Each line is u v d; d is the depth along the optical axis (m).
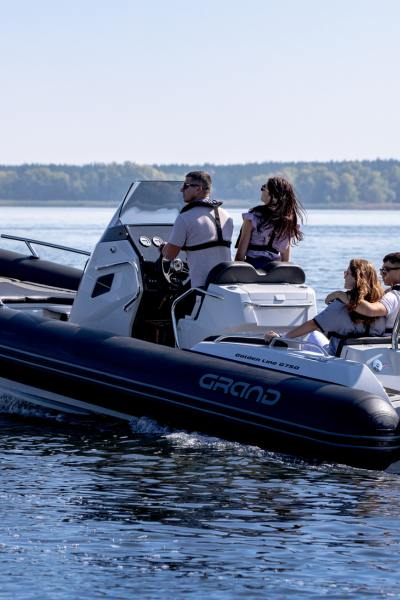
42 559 11.89
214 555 12.05
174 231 18.16
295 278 18.33
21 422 18.45
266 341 17.05
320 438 15.30
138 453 16.34
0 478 14.91
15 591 11.06
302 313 18.03
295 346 17.66
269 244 18.48
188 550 12.20
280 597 10.97
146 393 16.95
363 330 16.86
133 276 18.91
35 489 14.39
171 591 11.10
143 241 19.16
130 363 17.38
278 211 18.31
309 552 12.16
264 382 16.16
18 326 18.80
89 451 16.47
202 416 16.38
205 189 18.42
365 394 15.53
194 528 12.91
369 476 15.29
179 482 14.81
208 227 18.19
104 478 14.96
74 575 11.47
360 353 16.39
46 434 17.58
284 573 11.56
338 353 16.75
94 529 12.83
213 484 14.74
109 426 18.11
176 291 19.02
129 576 11.46
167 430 17.34
